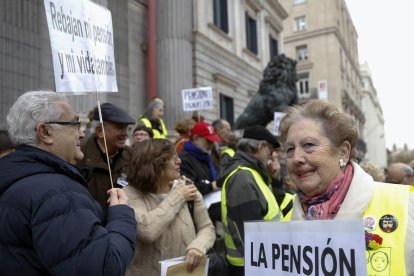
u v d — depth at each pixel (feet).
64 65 7.97
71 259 5.22
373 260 4.75
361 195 5.14
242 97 62.64
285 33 144.87
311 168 5.35
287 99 34.47
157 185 9.14
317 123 5.43
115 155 11.18
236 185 10.02
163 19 45.60
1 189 5.64
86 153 10.78
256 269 5.29
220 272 10.74
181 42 45.78
